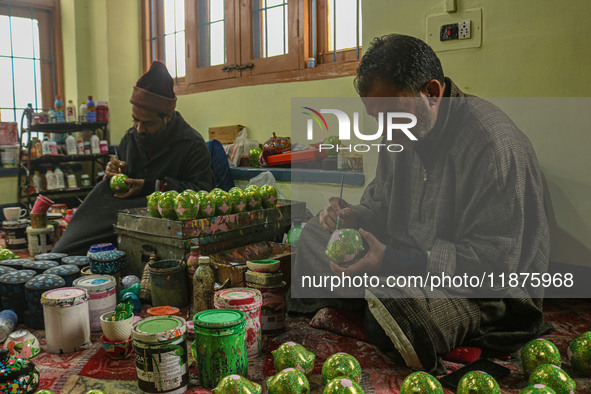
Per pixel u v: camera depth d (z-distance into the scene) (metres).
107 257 2.10
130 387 1.49
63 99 5.56
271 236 2.60
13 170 4.92
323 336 1.88
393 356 1.70
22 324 2.02
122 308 1.70
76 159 5.09
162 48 5.36
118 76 5.31
